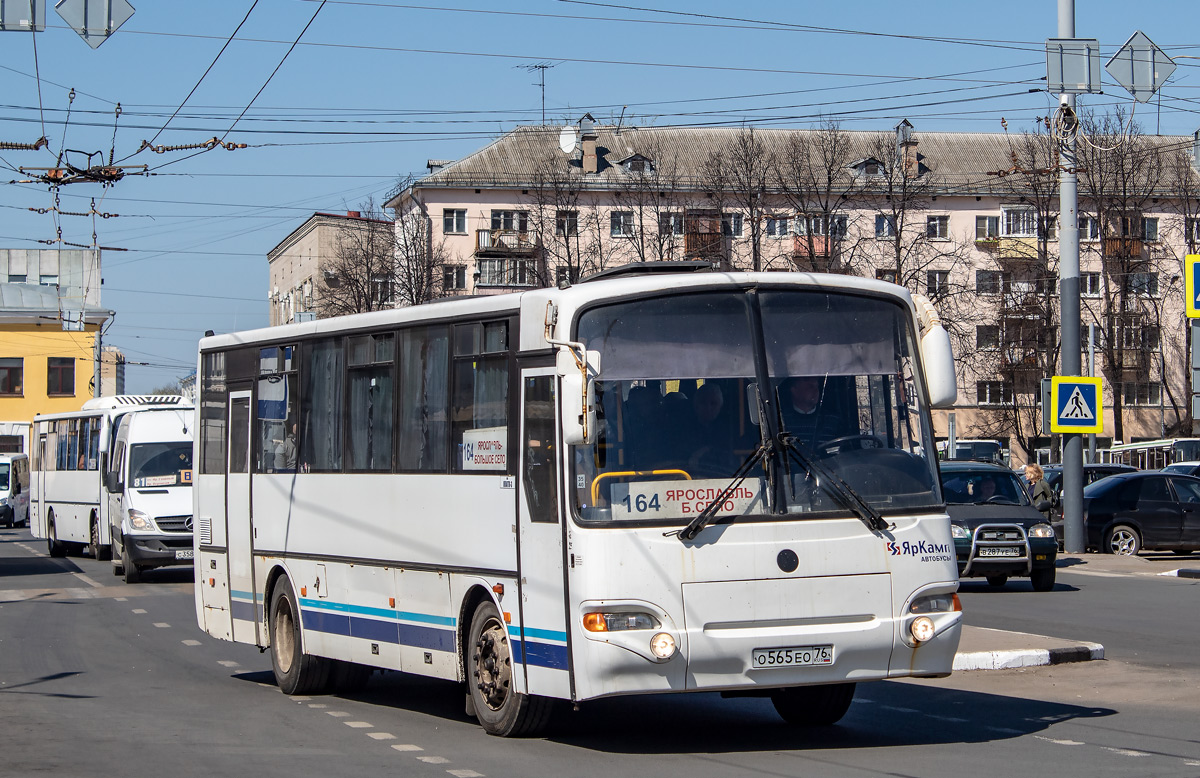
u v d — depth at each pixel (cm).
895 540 888
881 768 843
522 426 938
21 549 3984
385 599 1107
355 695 1265
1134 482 2886
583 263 6656
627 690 848
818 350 911
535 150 7488
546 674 905
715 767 858
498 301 984
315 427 1228
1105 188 6475
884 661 880
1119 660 1372
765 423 884
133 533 2620
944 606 902
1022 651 1339
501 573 958
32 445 3853
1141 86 2378
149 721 1094
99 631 1842
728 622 855
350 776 843
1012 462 6988
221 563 1403
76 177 2281
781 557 865
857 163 7181
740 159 6319
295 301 9425
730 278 908
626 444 873
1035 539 2116
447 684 1351
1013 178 6812
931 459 920
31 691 1285
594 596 852
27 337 7562
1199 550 2834
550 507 900
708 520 859
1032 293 6544
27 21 1700
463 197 7294
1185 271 2230
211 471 1433
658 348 890
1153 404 7175
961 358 6334
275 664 1288
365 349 1157
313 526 1218
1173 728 998
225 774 854
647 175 7150
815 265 6125
